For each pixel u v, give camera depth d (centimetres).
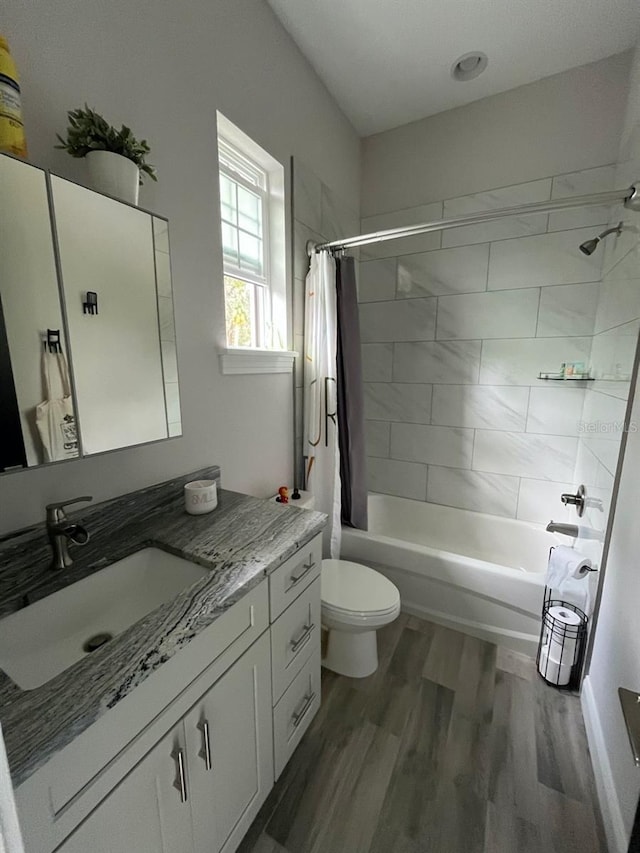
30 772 46
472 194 213
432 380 239
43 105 85
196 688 75
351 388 205
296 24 157
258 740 99
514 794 112
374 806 109
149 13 106
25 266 78
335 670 157
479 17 153
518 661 164
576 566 152
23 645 75
